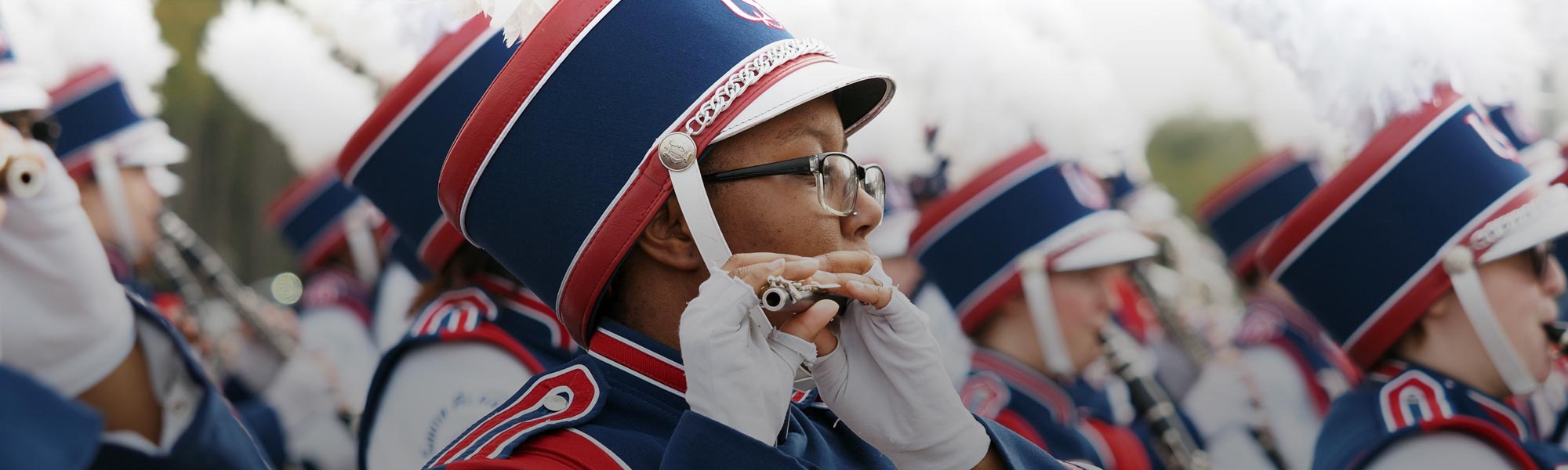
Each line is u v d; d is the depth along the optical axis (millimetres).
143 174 4445
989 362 4496
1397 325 3193
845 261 1296
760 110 1300
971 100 4477
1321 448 3461
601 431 1300
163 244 4625
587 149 1337
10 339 2127
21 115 2361
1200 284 5945
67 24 4172
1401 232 3166
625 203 1317
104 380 2234
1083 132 4586
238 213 6246
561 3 1385
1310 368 5422
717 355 1210
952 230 4504
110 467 2201
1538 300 3178
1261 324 5578
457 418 2559
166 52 4605
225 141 6160
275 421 5074
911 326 1350
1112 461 4562
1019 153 4484
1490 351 3133
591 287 1349
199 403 2346
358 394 5754
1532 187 3141
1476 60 3266
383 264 5887
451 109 2570
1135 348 5121
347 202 5914
